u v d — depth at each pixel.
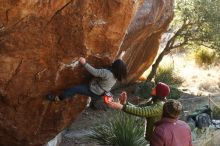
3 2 5.57
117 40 6.25
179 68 19.14
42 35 5.97
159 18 11.47
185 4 15.52
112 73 6.07
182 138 5.07
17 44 5.98
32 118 7.12
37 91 6.61
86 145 10.12
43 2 5.70
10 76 6.29
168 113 5.12
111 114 12.43
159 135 5.02
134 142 9.34
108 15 5.98
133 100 14.18
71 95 6.48
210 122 9.75
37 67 6.28
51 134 7.59
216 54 19.09
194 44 16.59
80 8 5.86
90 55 6.28
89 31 6.05
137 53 13.23
